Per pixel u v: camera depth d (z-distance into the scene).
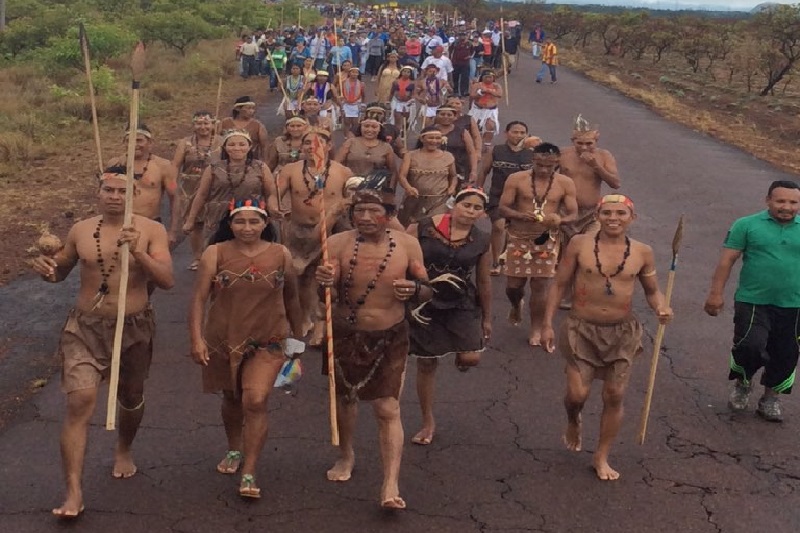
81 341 5.28
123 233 5.00
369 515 5.38
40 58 28.88
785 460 6.21
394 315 5.39
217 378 5.50
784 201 6.50
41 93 24.17
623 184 15.88
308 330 8.33
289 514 5.36
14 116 19.89
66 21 32.97
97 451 6.07
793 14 32.22
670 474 5.97
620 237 5.79
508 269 8.23
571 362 5.81
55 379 7.28
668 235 12.51
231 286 5.29
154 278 5.28
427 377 6.19
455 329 6.05
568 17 65.31
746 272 6.71
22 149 16.86
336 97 17.73
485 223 13.12
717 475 5.97
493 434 6.51
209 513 5.34
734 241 6.72
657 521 5.39
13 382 7.21
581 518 5.41
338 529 5.21
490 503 5.55
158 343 8.12
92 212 12.92
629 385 7.45
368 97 26.91
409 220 9.27
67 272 5.50
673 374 7.73
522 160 9.45
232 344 5.37
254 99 26.69
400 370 5.38
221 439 6.32
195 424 6.55
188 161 9.95
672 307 9.53
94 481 5.68
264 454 6.11
